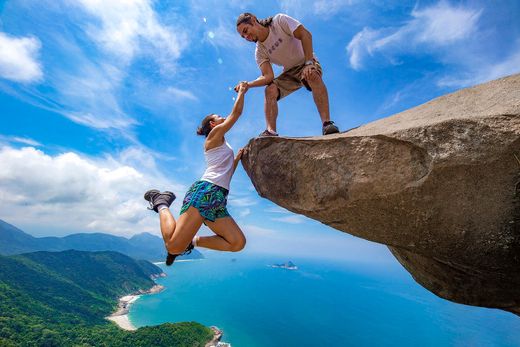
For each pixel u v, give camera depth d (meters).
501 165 2.27
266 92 4.37
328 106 4.03
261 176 3.64
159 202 3.75
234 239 3.53
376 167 2.71
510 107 2.41
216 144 3.78
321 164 3.03
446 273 3.49
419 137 2.52
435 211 2.54
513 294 2.98
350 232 3.15
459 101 3.17
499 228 2.38
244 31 4.27
